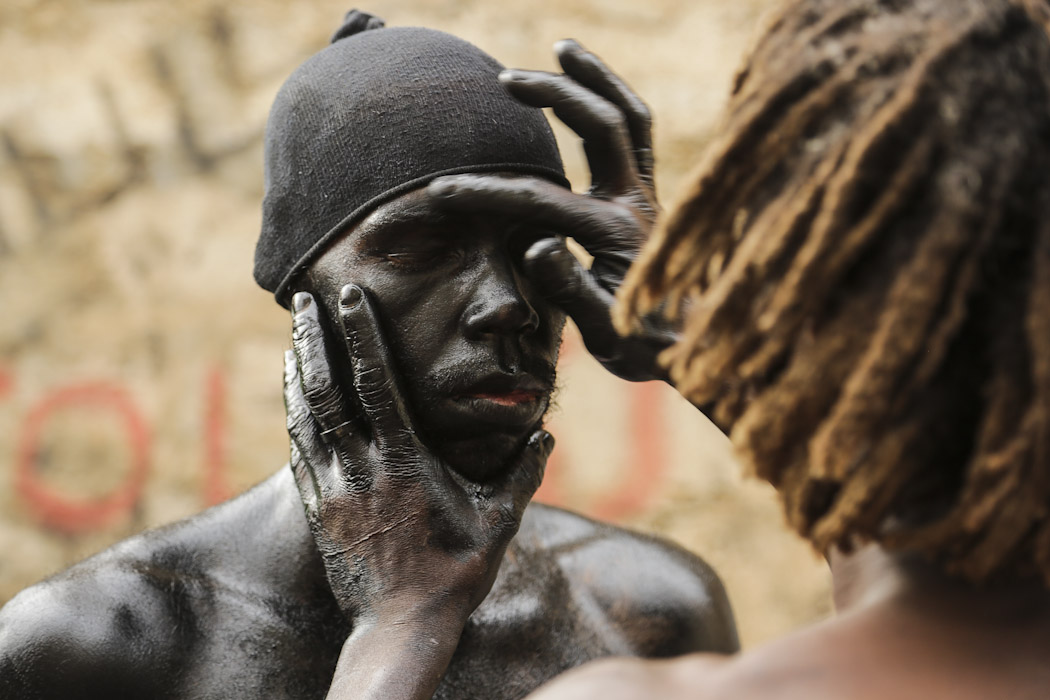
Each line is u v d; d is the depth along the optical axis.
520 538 2.79
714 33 7.70
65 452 7.45
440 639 2.18
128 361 7.53
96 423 7.48
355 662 2.16
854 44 1.13
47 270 7.60
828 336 1.09
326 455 2.31
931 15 1.12
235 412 7.46
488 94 2.34
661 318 2.11
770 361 1.13
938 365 1.09
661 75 7.63
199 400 7.48
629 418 7.22
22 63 7.75
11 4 7.79
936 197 1.05
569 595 2.74
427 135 2.28
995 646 1.12
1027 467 1.05
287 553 2.50
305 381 2.29
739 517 7.11
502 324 2.21
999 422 1.05
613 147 2.22
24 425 7.46
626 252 2.15
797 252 1.11
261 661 2.42
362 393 2.24
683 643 2.79
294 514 2.52
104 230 7.64
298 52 7.79
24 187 7.64
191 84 7.76
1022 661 1.11
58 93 7.73
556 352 2.36
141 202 7.68
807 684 1.13
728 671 1.17
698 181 1.18
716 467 7.16
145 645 2.39
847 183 1.06
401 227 2.24
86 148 7.67
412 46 2.37
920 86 1.06
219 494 7.38
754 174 1.16
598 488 7.14
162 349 7.54
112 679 2.36
